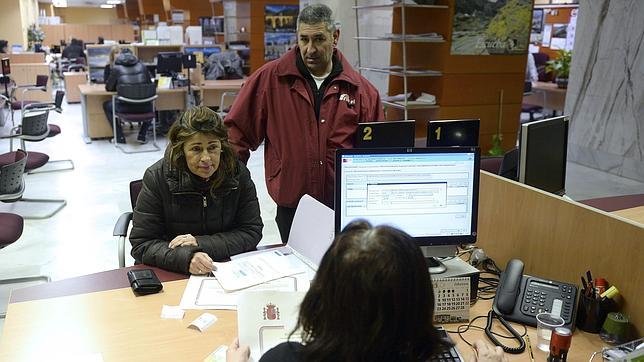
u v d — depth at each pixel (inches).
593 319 59.2
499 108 209.8
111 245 150.7
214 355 54.7
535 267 69.3
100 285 68.7
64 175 219.1
